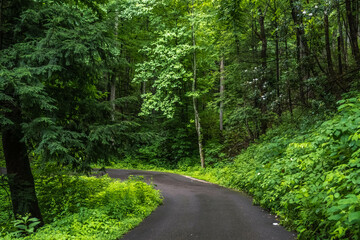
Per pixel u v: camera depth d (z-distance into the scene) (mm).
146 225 7008
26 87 5785
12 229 6707
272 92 14883
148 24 29797
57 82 8273
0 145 10047
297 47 13484
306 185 6375
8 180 6832
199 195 11805
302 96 13211
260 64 18203
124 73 31281
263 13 16406
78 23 7566
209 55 24719
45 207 9031
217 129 29000
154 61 24969
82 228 6246
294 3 11477
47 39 6570
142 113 25375
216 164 22750
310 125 11578
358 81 10102
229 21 13891
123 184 11961
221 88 26328
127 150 8555
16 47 6535
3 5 7223
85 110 8430
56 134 6219
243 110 17438
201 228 6414
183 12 25984
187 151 28797
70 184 9867
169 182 17500
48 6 7496
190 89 29422
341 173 4871
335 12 12805
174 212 8477
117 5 23875
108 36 8242
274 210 7555
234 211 8148
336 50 14211
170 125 30172
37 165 9156
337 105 10586
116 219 7379
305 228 5078
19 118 7004
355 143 5305
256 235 5660
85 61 7453
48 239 5461
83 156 8289
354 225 3789
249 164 14477
